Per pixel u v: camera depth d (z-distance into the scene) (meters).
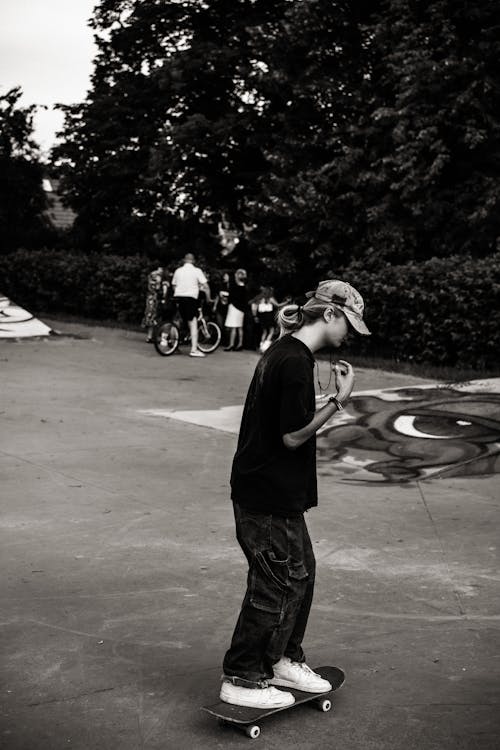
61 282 27.14
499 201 18.78
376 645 4.39
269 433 3.50
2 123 32.25
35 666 4.11
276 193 21.58
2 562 5.63
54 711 3.67
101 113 27.86
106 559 5.71
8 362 16.39
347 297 3.55
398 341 17.44
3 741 3.42
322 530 6.48
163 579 5.35
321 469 8.70
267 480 3.49
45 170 32.84
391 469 8.59
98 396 12.77
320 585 5.29
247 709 3.51
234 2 26.25
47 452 9.02
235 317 19.14
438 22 19.23
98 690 3.87
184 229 28.52
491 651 4.32
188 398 12.78
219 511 6.93
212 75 25.45
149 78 27.08
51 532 6.30
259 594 3.52
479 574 5.51
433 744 3.41
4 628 4.56
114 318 25.72
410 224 19.97
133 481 7.89
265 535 3.50
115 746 3.39
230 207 26.98
